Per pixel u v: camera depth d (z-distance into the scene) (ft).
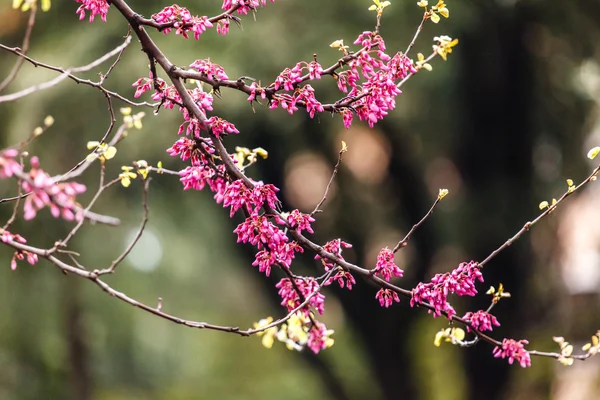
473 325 13.12
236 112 34.88
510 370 46.52
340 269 13.12
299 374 66.85
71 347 47.80
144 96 36.32
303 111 37.99
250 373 70.74
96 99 36.70
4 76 38.78
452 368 56.44
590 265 54.80
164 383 63.82
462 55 39.19
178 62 34.55
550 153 44.37
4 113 39.75
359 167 45.98
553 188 44.21
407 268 47.09
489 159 42.93
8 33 39.58
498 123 42.27
